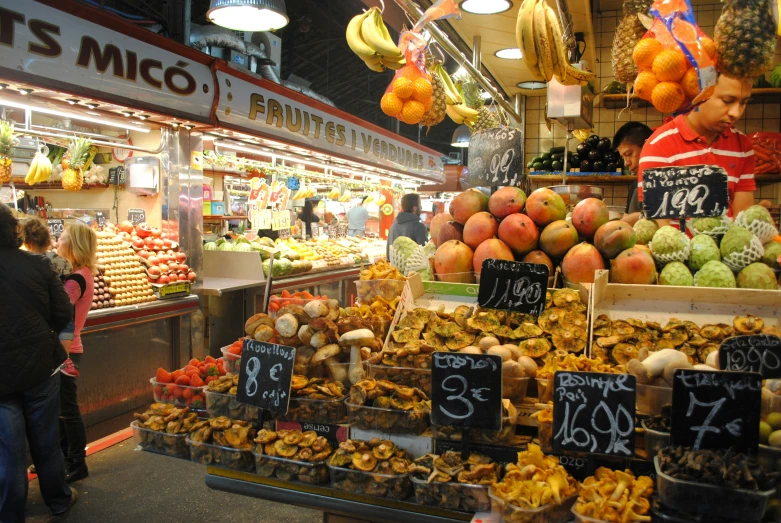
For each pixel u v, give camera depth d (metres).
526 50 2.79
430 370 1.65
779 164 4.15
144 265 4.84
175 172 5.23
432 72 3.17
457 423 1.47
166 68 4.54
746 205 2.64
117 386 4.43
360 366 1.78
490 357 1.45
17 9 3.36
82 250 3.42
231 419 1.81
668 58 1.99
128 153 5.55
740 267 1.87
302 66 14.42
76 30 3.73
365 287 2.29
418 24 2.67
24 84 3.45
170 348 5.01
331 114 7.36
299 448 1.65
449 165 13.06
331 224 11.20
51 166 5.18
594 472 1.42
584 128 4.82
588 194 3.89
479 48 4.43
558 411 1.39
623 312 1.88
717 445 1.27
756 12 1.99
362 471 1.54
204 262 6.21
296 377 1.75
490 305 1.78
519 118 6.05
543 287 1.74
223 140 6.02
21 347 2.64
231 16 4.60
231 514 3.10
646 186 1.96
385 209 12.09
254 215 7.30
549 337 1.74
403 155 10.01
